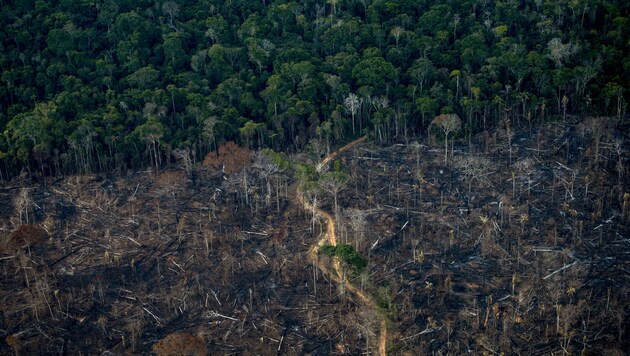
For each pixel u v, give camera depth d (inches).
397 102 7071.9
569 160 6402.6
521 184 6200.8
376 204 6112.2
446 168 6496.1
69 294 5319.9
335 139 7003.0
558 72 6953.7
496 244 5585.6
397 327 4938.5
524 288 5177.2
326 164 6663.4
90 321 5103.3
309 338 4926.2
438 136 6820.9
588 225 5689.0
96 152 6747.1
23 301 5275.6
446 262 5467.5
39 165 6707.7
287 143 7003.0
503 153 6594.5
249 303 5231.3
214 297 5290.4
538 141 6643.7
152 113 6978.4
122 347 4889.3
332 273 5447.8
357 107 6879.9
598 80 6993.1
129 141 6688.0
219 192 6402.6
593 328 4817.9
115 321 5103.3
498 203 6013.8
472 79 7091.5
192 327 5044.3
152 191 6456.7
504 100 6963.6
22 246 5713.6
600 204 5841.5
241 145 6909.5
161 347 4522.6
